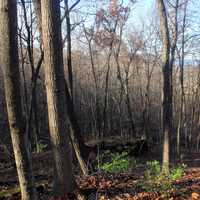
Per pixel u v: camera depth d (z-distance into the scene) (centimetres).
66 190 818
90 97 4259
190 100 4241
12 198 858
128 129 4059
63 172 814
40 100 3441
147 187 837
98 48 3822
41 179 1034
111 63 4472
